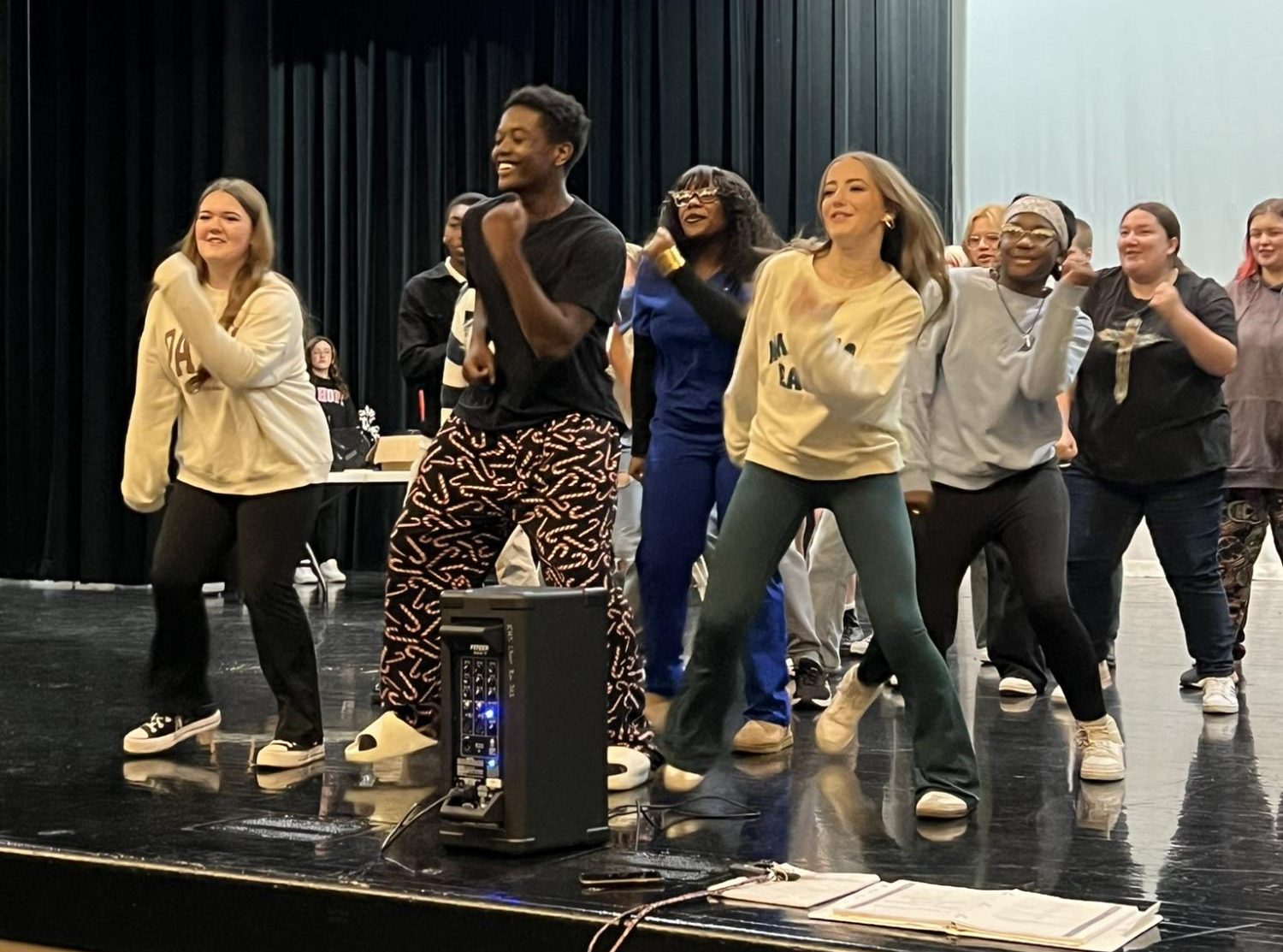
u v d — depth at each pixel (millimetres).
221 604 7113
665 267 3215
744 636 2922
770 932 2039
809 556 4898
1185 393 4371
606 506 3121
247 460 3342
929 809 2846
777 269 2896
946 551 3139
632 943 2092
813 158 9172
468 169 9367
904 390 3090
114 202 8336
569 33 9359
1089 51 9016
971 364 3082
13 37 8516
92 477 8273
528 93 3107
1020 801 3023
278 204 9086
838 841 2666
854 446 2787
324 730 3818
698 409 3377
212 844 2586
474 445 3197
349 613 6824
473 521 3258
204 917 2406
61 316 8422
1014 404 3070
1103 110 9000
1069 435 4469
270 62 8570
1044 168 9117
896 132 9266
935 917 2076
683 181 3424
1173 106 8859
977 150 9250
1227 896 2305
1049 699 4512
